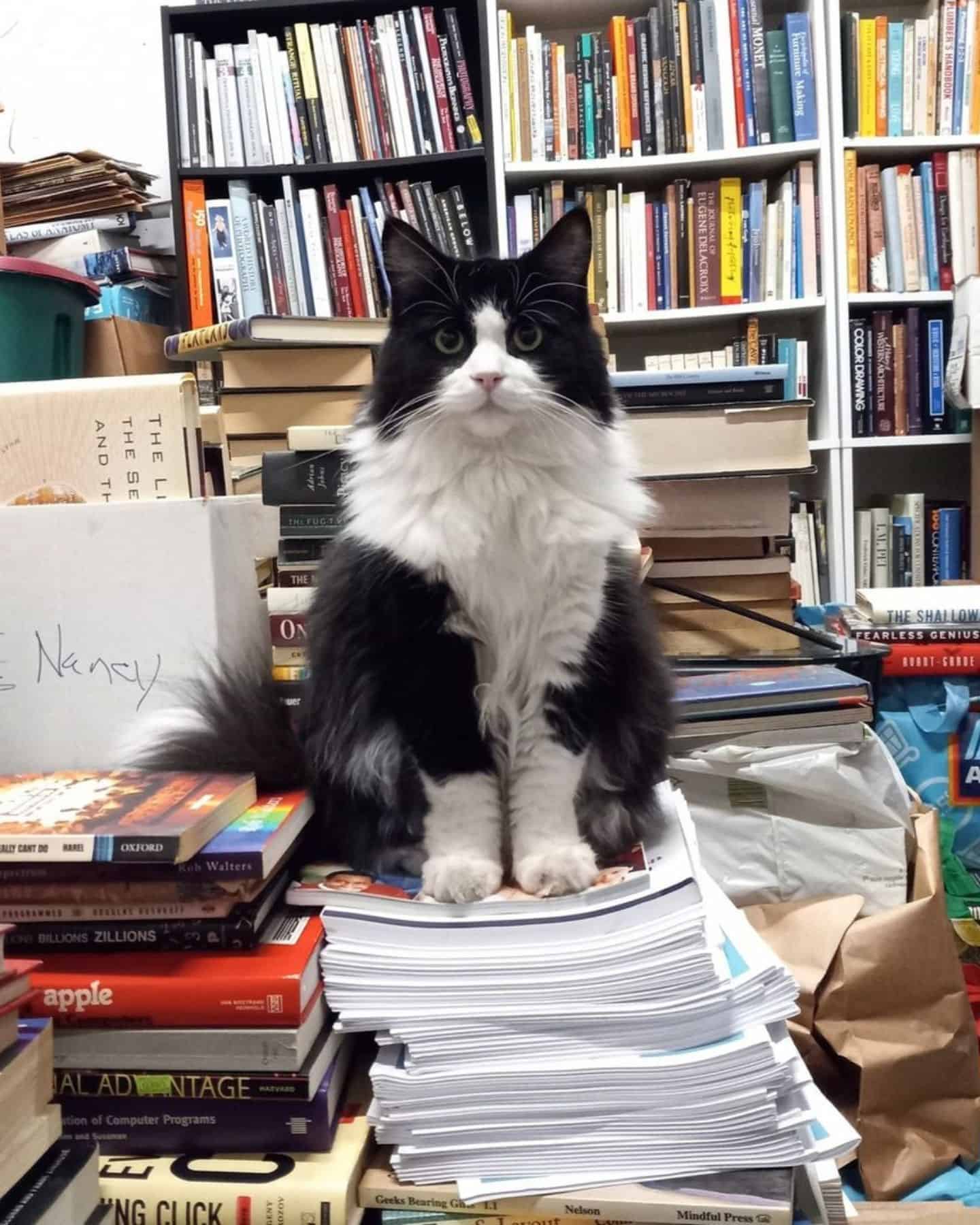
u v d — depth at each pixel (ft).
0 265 4.53
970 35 7.18
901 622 5.42
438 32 7.13
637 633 3.39
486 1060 2.34
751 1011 2.38
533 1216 2.25
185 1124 2.33
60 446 3.11
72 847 2.20
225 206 7.18
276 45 7.18
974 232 7.28
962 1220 3.35
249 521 3.54
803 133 7.15
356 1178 2.29
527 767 3.21
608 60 7.18
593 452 3.25
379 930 2.48
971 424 7.30
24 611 3.03
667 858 2.86
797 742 4.33
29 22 8.07
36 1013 2.29
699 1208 2.19
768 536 5.58
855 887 4.27
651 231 7.39
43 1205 1.85
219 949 2.44
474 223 7.69
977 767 5.07
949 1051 3.89
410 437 3.16
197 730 3.02
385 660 3.08
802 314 7.75
